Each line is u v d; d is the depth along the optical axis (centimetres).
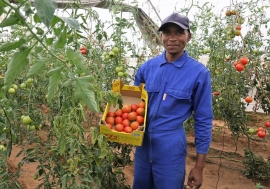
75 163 183
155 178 215
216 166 393
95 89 180
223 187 336
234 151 445
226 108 373
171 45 199
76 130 167
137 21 417
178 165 209
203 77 199
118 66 328
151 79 215
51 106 261
